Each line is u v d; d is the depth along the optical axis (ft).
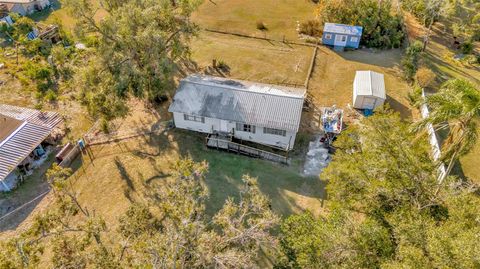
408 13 180.65
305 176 90.38
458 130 67.67
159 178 90.43
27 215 81.76
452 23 172.96
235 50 146.51
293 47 148.46
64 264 54.90
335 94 120.26
